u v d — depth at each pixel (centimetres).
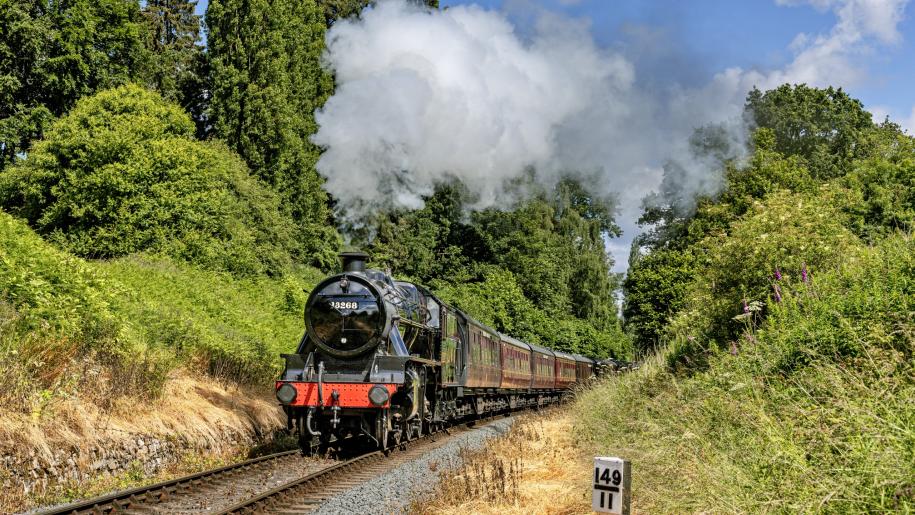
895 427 508
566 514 754
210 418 1262
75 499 862
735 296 1160
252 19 3328
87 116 2519
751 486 576
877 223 1572
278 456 1167
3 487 798
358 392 1197
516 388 2514
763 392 786
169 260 2330
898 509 461
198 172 2658
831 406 647
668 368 1208
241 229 2811
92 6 3080
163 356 1325
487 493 862
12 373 922
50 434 912
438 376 1575
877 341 722
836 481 515
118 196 2456
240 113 3291
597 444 1067
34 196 2495
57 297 1180
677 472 697
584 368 3869
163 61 3819
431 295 1641
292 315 2514
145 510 793
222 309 2039
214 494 895
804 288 1004
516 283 4606
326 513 794
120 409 1080
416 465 1130
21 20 2792
